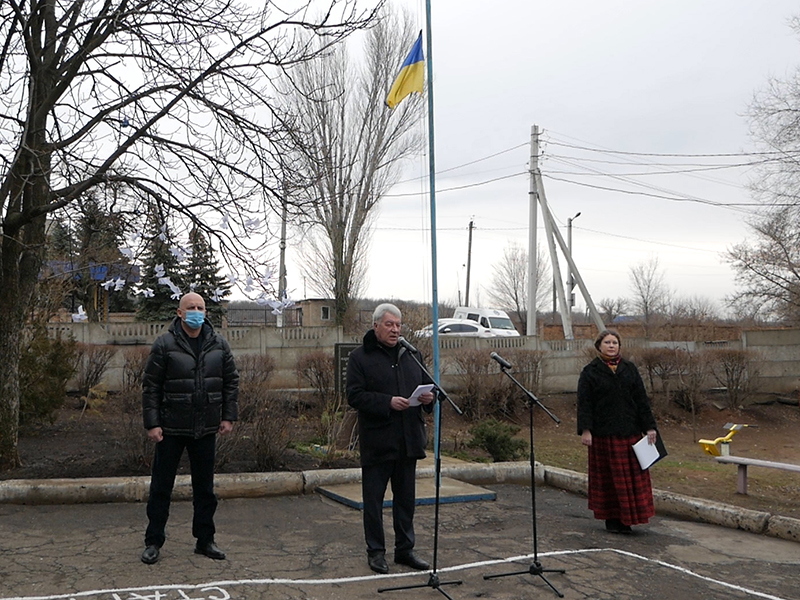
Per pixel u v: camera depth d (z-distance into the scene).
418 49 10.49
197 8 9.01
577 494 9.15
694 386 20.31
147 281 10.73
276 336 19.22
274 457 9.02
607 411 7.30
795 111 21.88
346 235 27.27
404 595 5.27
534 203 27.64
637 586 5.67
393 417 5.81
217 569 5.63
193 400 5.71
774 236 23.41
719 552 6.72
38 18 8.77
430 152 9.84
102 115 8.96
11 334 8.54
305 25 9.15
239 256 9.61
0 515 7.01
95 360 15.33
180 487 7.78
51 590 5.08
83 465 8.64
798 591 5.70
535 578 5.75
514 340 21.36
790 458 16.52
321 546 6.38
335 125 25.48
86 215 9.58
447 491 8.49
